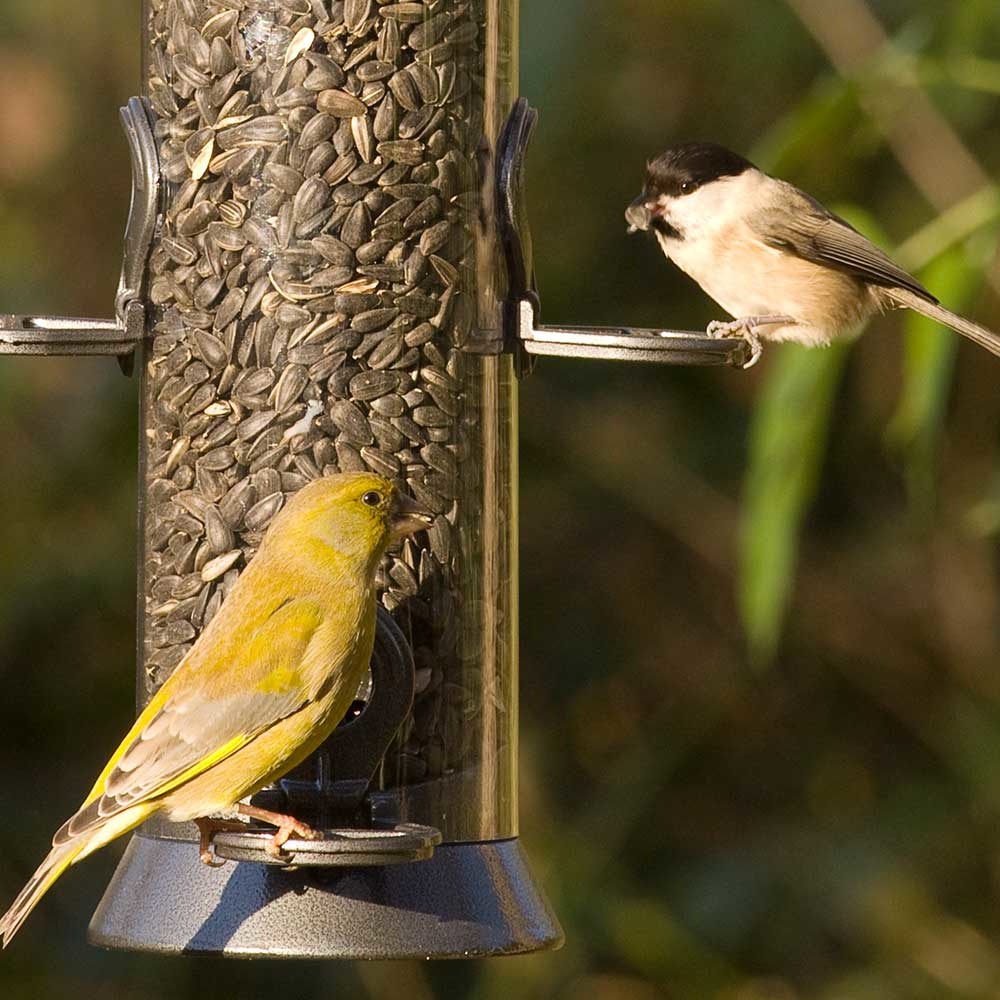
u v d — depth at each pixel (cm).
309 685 768
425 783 829
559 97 1395
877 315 1252
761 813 1410
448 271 841
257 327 828
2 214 1410
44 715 1361
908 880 1339
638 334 859
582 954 1288
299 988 1309
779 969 1309
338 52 827
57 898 1320
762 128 1436
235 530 829
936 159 1352
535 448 1437
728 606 1442
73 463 1379
